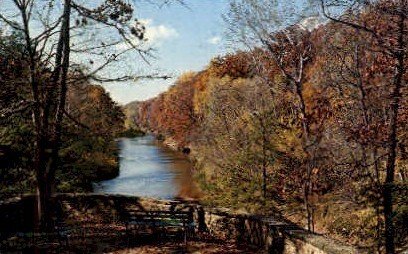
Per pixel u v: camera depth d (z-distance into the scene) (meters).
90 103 16.16
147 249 10.93
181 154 60.22
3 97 12.30
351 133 11.55
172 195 30.41
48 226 12.42
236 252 10.92
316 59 14.41
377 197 13.22
